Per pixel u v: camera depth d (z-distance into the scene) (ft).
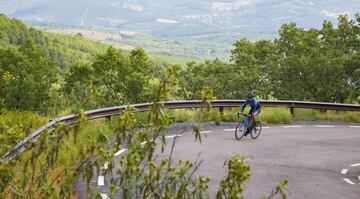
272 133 69.87
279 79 189.06
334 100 181.27
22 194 13.58
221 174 42.06
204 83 200.85
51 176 30.37
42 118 60.29
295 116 89.40
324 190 39.19
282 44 199.11
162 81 14.23
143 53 160.97
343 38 184.85
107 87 158.71
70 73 158.40
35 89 165.99
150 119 14.11
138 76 150.61
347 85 174.50
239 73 204.33
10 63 171.83
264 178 42.24
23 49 191.42
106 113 63.82
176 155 49.73
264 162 49.14
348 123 86.07
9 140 15.74
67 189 13.64
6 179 14.25
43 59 186.19
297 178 42.98
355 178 44.14
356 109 92.53
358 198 37.19
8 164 14.25
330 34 183.62
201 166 45.11
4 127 15.65
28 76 164.45
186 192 14.57
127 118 14.08
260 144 59.93
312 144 61.67
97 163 13.91
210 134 65.10
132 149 13.71
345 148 59.72
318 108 92.43
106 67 156.35
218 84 204.54
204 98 15.16
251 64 203.31
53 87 179.01
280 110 87.81
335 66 169.27
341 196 37.60
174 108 77.20
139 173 13.83
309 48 182.70
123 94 155.12
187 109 84.53
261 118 81.87
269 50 205.57
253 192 37.40
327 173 45.60
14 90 161.17
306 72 177.17
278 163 49.01
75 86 142.41
